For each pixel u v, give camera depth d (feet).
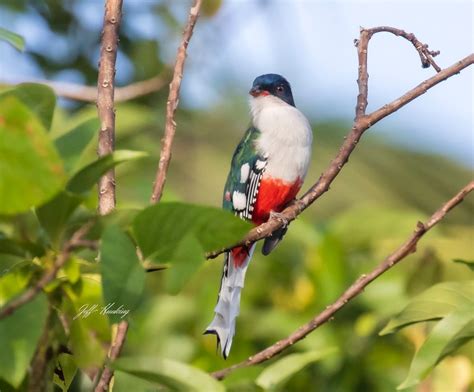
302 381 31.78
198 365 32.89
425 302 20.34
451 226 36.45
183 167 45.68
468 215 46.19
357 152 46.50
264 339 33.37
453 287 20.38
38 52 41.52
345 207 46.93
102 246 14.73
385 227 35.01
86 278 16.56
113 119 21.45
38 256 16.22
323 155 47.42
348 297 21.21
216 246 15.28
